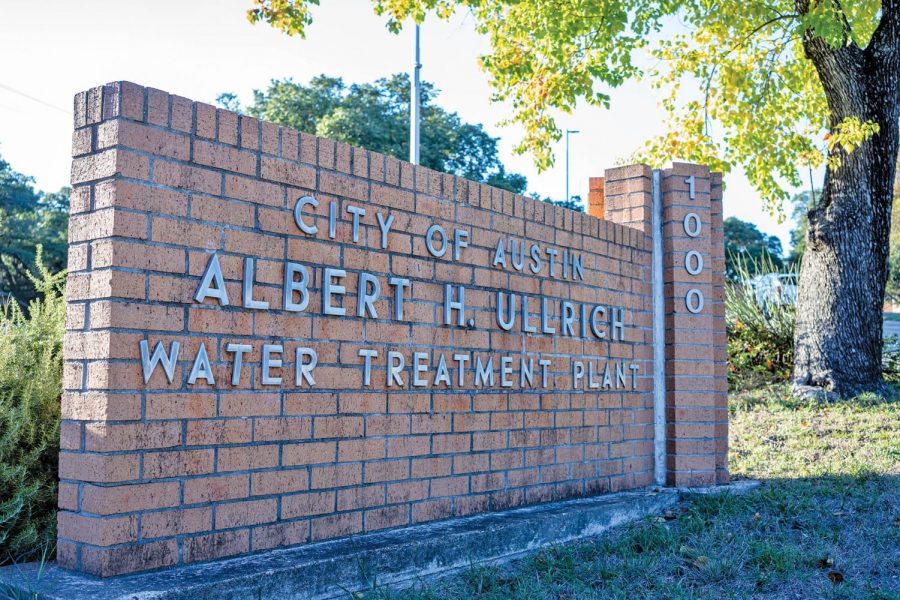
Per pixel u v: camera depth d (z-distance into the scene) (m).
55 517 4.51
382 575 4.49
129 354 3.81
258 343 4.32
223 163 4.22
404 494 5.07
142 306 3.87
